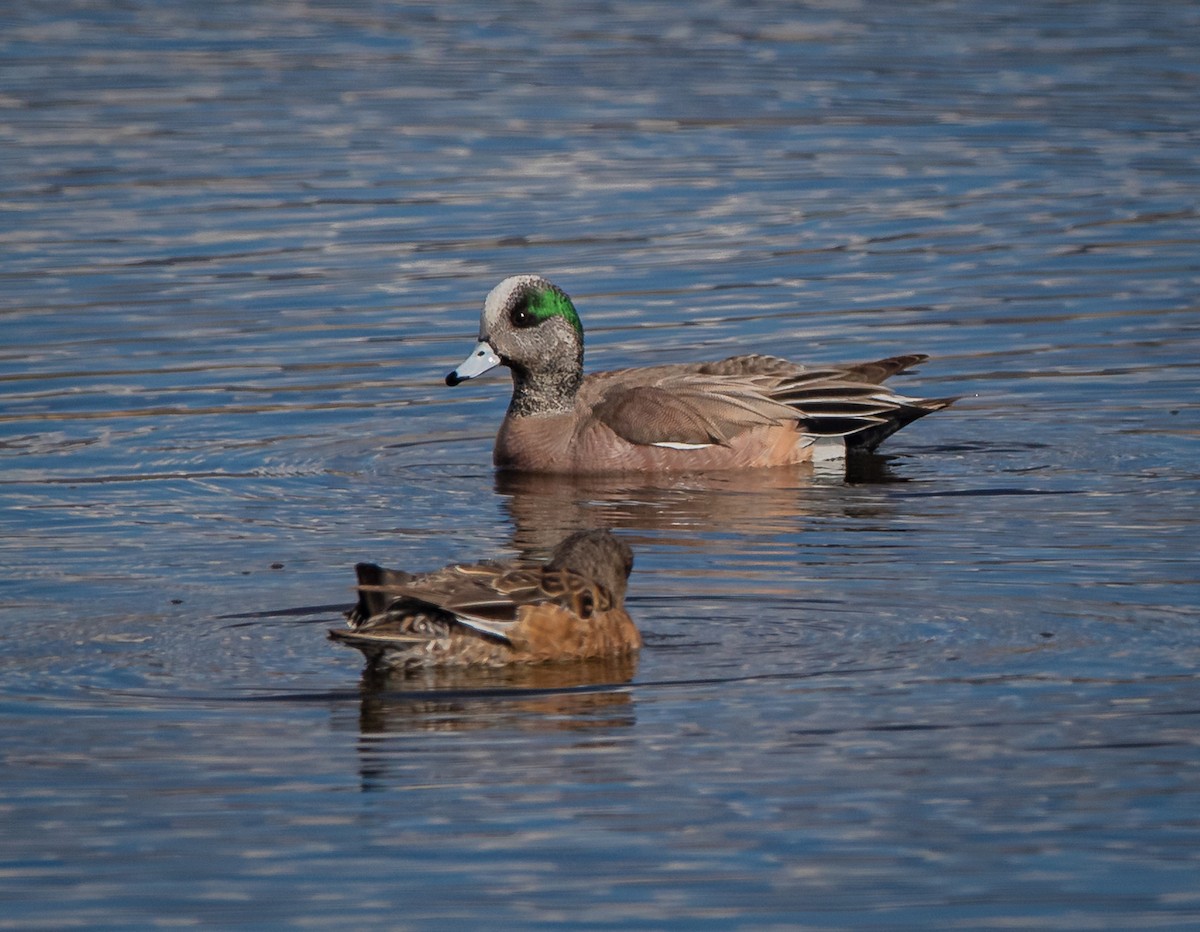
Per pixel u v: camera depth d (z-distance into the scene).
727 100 32.12
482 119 30.86
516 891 8.52
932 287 21.94
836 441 17.17
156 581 13.02
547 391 17.16
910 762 9.70
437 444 17.50
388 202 25.89
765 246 23.80
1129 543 13.84
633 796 9.38
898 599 12.38
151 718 10.38
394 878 8.66
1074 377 18.77
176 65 35.38
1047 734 10.04
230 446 17.05
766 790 9.43
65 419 17.62
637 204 25.84
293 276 22.50
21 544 14.02
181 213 25.28
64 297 21.56
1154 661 11.10
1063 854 8.83
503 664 11.02
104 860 8.84
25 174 27.23
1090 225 24.44
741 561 13.51
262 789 9.51
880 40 37.12
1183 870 8.66
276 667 11.20
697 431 16.81
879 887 8.53
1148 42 36.41
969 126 30.06
